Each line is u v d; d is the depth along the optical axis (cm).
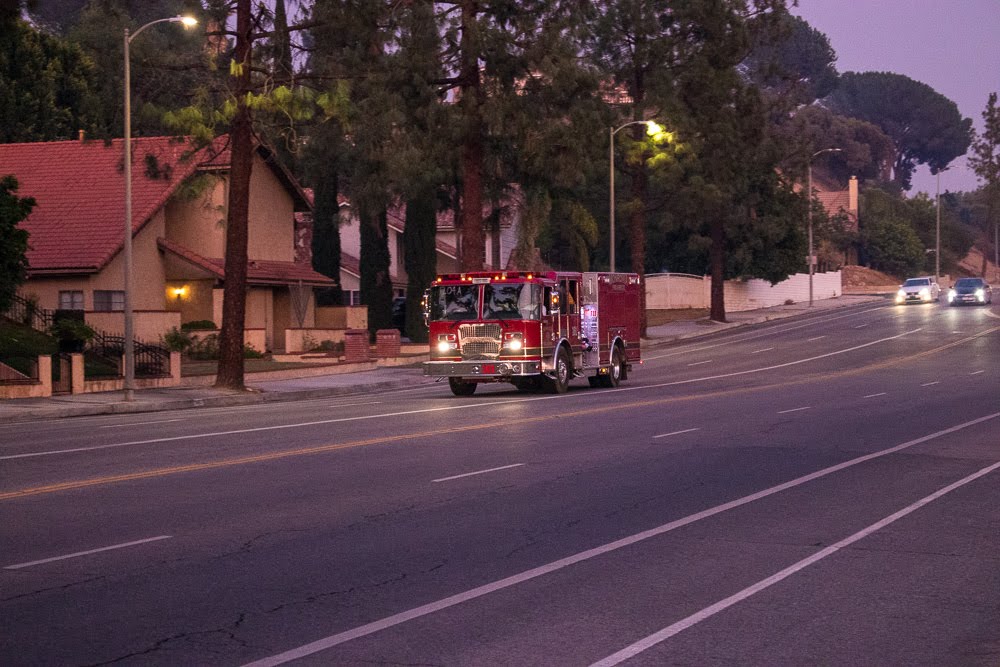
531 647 731
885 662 703
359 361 4366
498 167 4991
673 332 6325
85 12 6216
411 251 5459
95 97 5853
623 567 969
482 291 3064
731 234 7494
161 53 3312
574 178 4572
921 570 959
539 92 4525
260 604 844
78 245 4247
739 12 5875
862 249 13438
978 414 2400
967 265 16800
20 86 5812
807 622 794
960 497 1341
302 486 1414
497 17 4497
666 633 765
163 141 4728
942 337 5522
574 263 8156
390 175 4556
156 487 1402
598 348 3322
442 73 4581
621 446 1836
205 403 3098
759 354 4903
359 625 786
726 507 1270
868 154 16712
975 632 770
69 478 1471
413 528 1145
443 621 795
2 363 3161
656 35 5694
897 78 18750
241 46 3378
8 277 3231
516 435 2000
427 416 2402
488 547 1052
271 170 5088
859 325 6588
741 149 6106
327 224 5728
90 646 736
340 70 3553
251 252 4944
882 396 2888
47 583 909
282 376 3916
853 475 1520
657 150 5481
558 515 1220
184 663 698
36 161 4769
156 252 4553
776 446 1839
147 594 874
